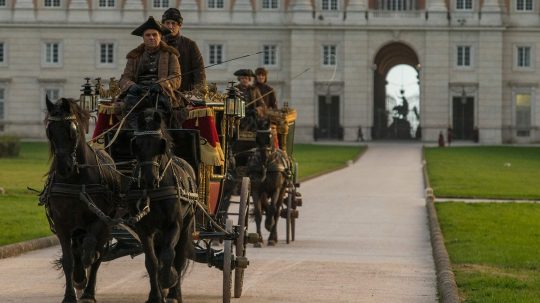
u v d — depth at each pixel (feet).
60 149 97.55
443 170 357.20
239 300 112.27
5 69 612.29
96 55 609.01
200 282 124.47
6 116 612.70
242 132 157.99
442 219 192.65
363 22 602.85
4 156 409.49
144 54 110.11
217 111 117.08
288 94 606.14
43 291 114.93
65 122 97.81
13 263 136.67
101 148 105.91
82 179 100.17
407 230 185.16
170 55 110.11
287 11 606.55
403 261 144.05
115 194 102.78
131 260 141.79
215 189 116.26
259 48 605.73
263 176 154.81
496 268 128.88
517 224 184.03
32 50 611.06
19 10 611.06
